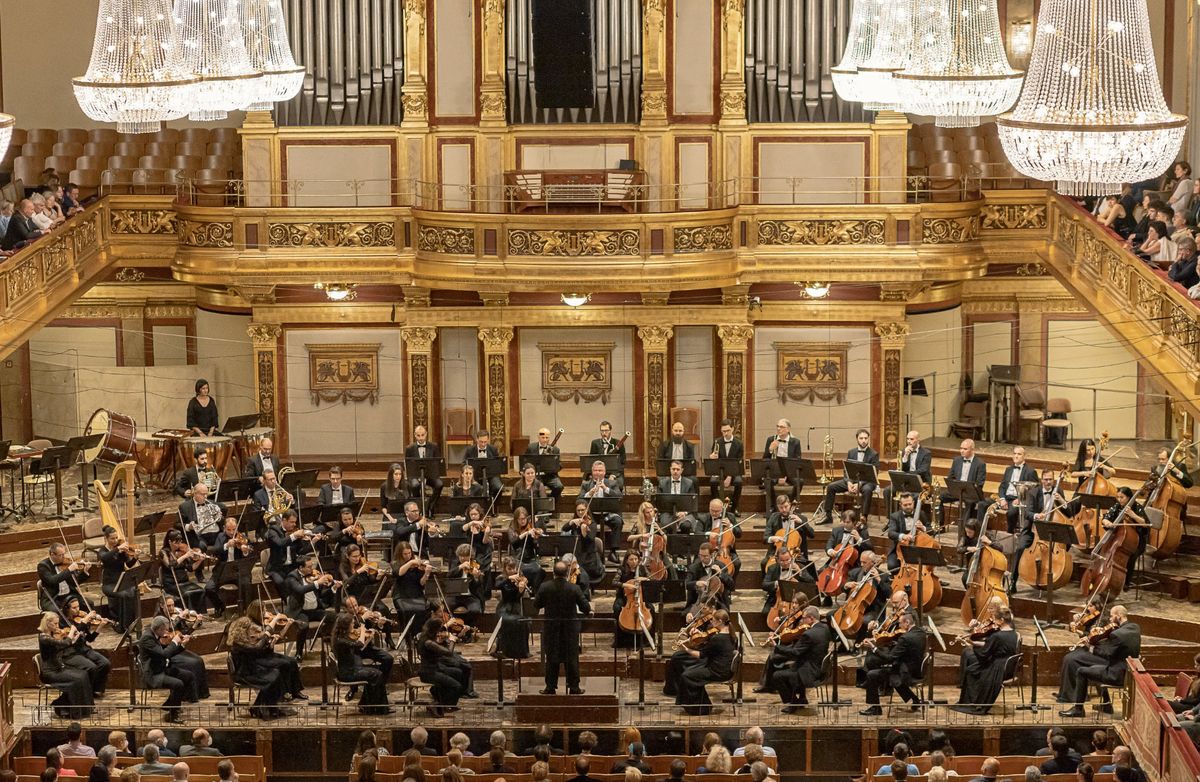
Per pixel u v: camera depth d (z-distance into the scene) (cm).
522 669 2039
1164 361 2088
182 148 2730
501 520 2416
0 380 2759
